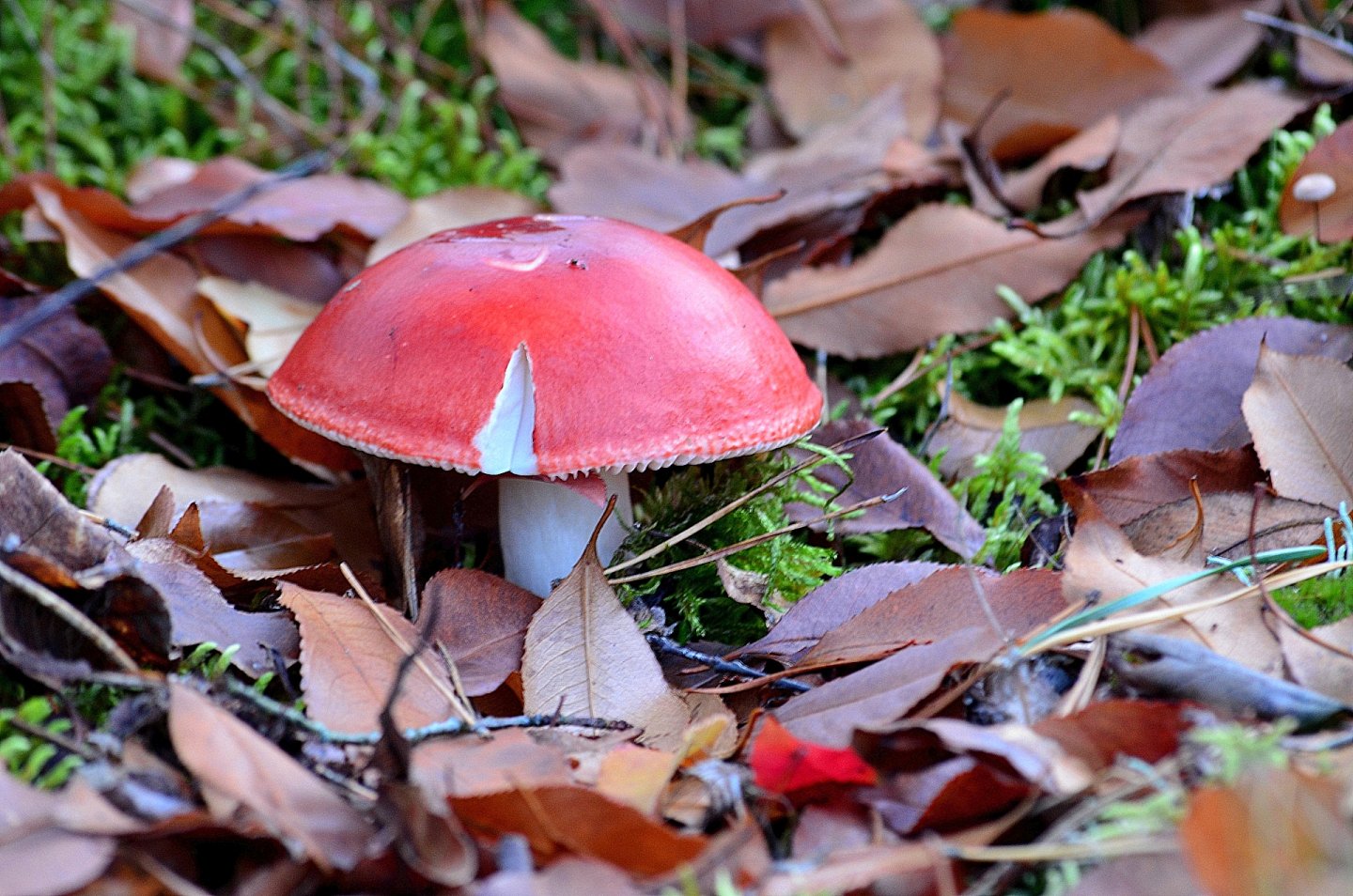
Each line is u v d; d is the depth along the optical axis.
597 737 0.39
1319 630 0.39
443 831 0.36
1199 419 0.45
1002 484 0.46
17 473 0.40
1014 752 0.37
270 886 0.36
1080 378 0.47
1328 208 0.47
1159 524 0.42
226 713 0.37
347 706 0.39
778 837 0.38
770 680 0.40
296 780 0.37
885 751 0.38
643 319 0.40
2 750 0.37
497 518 0.45
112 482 0.44
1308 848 0.35
